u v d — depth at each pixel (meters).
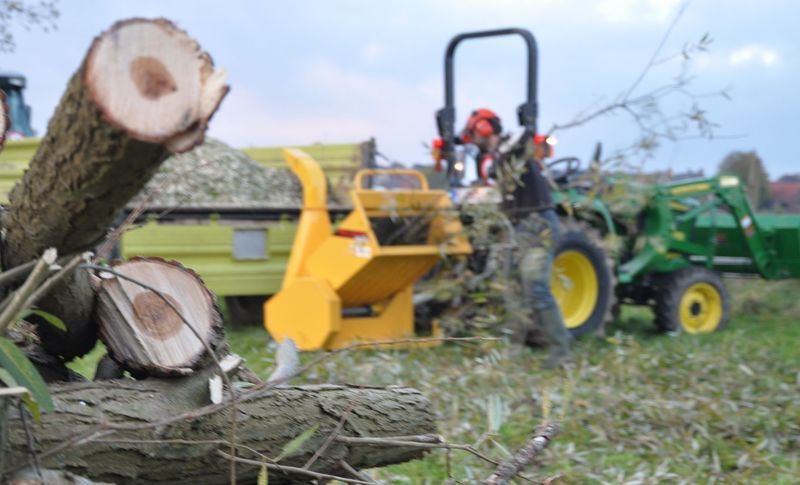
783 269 9.88
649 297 9.29
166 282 2.74
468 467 4.21
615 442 5.12
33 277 2.21
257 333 8.27
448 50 8.00
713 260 9.59
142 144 2.05
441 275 7.56
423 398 3.08
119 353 2.68
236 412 2.70
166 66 2.04
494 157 7.25
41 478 2.30
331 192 9.57
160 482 2.60
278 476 2.82
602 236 8.59
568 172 8.46
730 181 9.52
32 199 2.28
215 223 8.30
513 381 6.00
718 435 5.14
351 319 7.12
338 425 2.83
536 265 6.82
